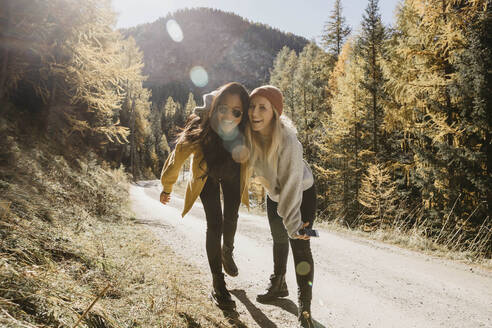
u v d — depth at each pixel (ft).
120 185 58.75
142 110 160.97
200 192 7.68
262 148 7.12
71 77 30.53
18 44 26.12
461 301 9.50
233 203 8.04
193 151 7.44
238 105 6.70
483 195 28.09
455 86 28.45
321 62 106.22
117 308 5.84
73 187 23.49
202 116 7.19
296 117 82.17
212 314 6.85
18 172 16.57
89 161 46.93
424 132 32.55
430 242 18.89
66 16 27.25
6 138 21.52
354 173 56.49
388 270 12.86
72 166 34.17
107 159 104.37
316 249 16.37
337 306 8.68
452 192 29.37
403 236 20.57
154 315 5.95
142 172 198.49
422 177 33.73
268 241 18.31
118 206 30.71
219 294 7.41
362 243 18.70
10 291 4.50
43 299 4.75
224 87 6.75
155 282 8.02
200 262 11.84
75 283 6.09
